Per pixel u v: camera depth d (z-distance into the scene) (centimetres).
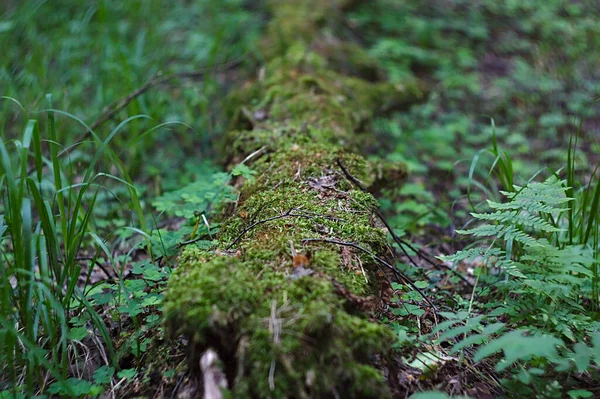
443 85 208
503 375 89
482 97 205
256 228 99
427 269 116
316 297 81
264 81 163
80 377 93
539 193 97
